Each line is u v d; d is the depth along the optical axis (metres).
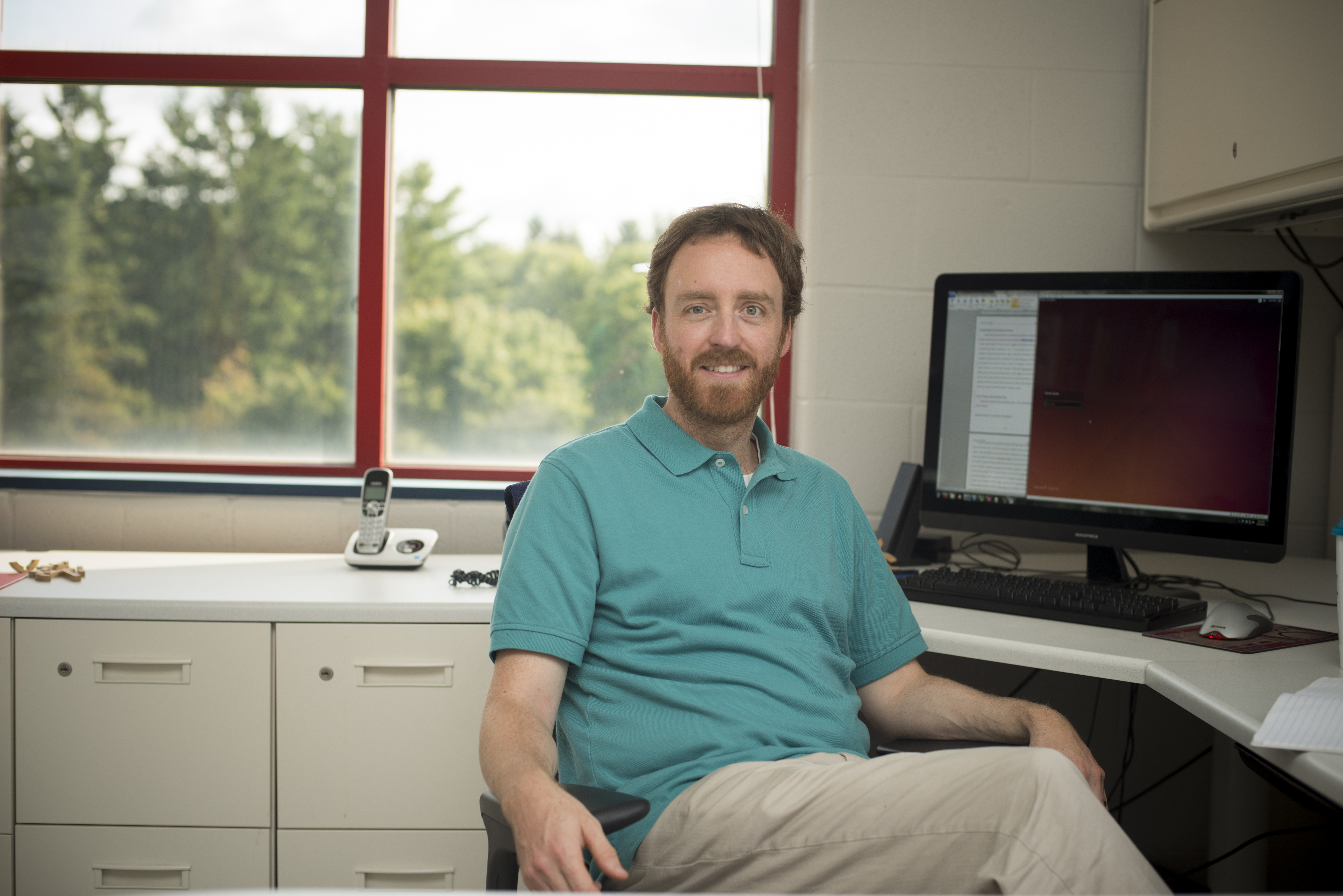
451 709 1.46
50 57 2.02
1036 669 2.03
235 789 1.44
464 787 1.46
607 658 1.12
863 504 1.99
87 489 1.99
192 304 2.08
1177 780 2.04
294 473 2.08
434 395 2.13
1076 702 2.03
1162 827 2.05
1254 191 1.65
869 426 1.99
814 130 1.97
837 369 1.98
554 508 1.14
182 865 1.44
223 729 1.44
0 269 2.05
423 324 2.12
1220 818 1.77
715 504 1.18
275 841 1.45
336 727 1.45
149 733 1.43
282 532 2.02
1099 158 1.99
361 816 1.45
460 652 1.46
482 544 2.04
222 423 2.09
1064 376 1.56
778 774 1.00
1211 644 1.19
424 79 2.07
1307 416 2.00
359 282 2.08
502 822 0.93
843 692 1.19
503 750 0.97
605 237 2.13
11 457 2.04
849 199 1.97
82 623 1.42
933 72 1.97
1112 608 1.30
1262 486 1.38
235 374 2.09
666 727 1.08
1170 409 1.46
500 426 2.14
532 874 0.86
